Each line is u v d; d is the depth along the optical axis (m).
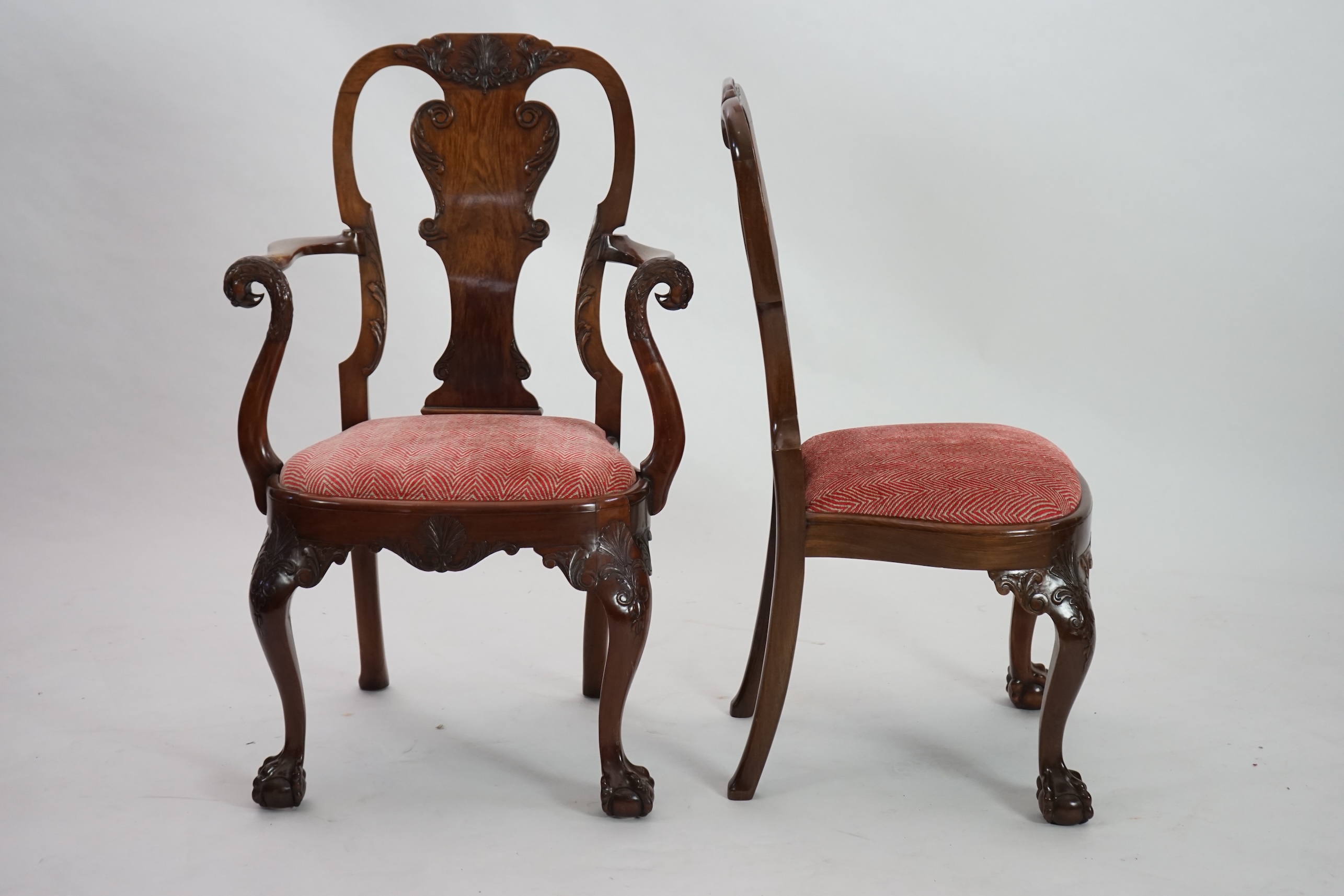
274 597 1.74
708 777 1.97
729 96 1.77
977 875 1.67
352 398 2.16
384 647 2.44
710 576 2.98
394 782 1.95
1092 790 1.92
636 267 1.91
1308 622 2.63
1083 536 1.75
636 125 3.28
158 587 2.79
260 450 1.84
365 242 2.14
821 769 2.00
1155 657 2.45
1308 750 2.05
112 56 3.06
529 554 3.12
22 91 3.05
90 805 1.84
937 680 2.38
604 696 1.81
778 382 1.72
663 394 1.86
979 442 1.89
